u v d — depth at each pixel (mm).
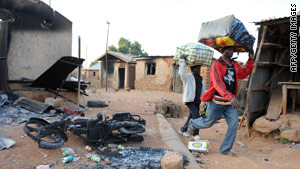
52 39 8617
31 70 7641
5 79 6438
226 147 3582
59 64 5910
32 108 5598
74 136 3805
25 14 7246
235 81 3443
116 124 3541
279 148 4125
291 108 5691
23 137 3576
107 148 3357
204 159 3309
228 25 3158
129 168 2637
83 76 34375
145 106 8750
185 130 4898
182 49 4426
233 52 3471
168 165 2523
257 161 3383
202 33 3594
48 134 3125
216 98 3414
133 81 22656
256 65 5125
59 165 2627
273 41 5598
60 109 5746
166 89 17609
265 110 5812
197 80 4414
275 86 5938
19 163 2605
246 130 5055
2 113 4957
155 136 4332
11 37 6824
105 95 12305
